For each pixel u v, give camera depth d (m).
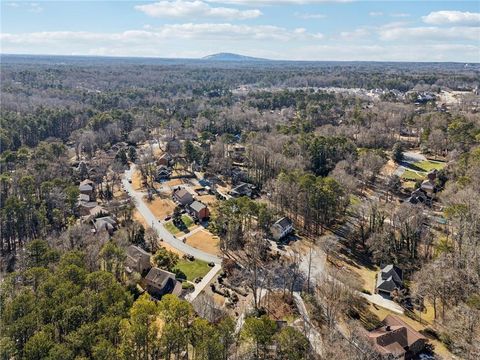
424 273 79.38
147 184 149.88
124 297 65.00
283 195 117.25
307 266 93.88
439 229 103.25
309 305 78.00
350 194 121.62
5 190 123.88
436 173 138.88
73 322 57.75
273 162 143.00
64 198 118.75
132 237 104.31
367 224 111.75
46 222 107.88
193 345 58.78
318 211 108.31
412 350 65.62
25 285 72.38
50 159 152.75
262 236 102.56
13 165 148.00
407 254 97.38
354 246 104.00
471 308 66.81
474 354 59.53
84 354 53.44
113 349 52.56
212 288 85.62
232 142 189.00
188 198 132.12
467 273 74.56
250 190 139.88
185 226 117.19
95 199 136.12
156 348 57.12
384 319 73.50
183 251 102.75
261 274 89.00
